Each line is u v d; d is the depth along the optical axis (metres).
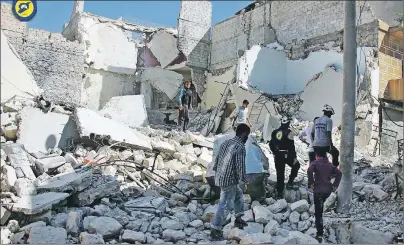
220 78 21.91
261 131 14.32
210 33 23.73
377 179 7.96
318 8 18.33
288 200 6.91
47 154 8.28
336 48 16.73
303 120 15.46
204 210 6.50
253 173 6.57
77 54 19.30
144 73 22.02
